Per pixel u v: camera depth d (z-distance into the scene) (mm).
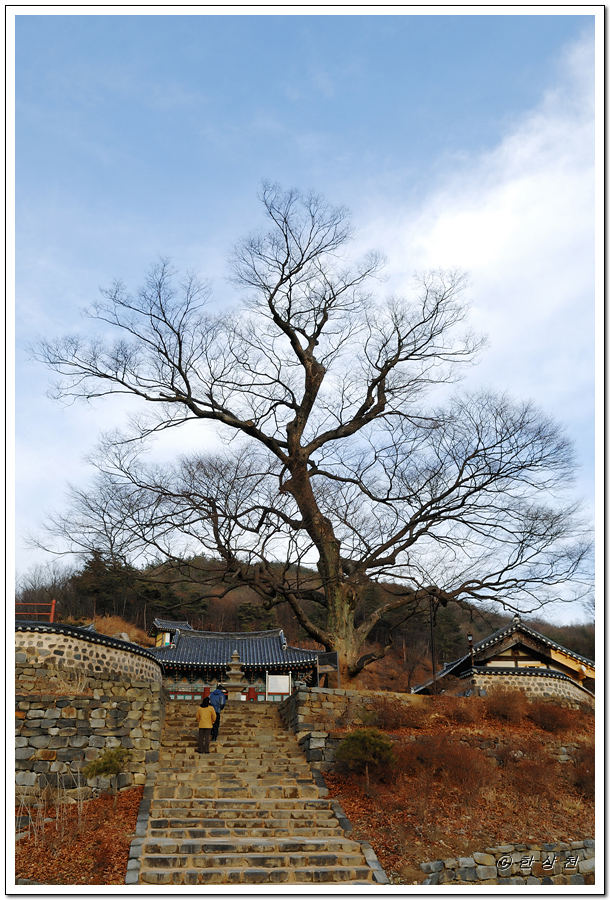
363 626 25344
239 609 58438
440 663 49406
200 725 17875
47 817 14312
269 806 14562
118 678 17609
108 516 22031
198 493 22266
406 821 14312
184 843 12328
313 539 25422
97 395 24828
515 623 25906
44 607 49188
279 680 32906
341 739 17531
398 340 27172
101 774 15305
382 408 27297
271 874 11477
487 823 14844
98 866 11719
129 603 53969
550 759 18375
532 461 25203
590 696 25141
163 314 24859
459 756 16531
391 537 25453
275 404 26109
